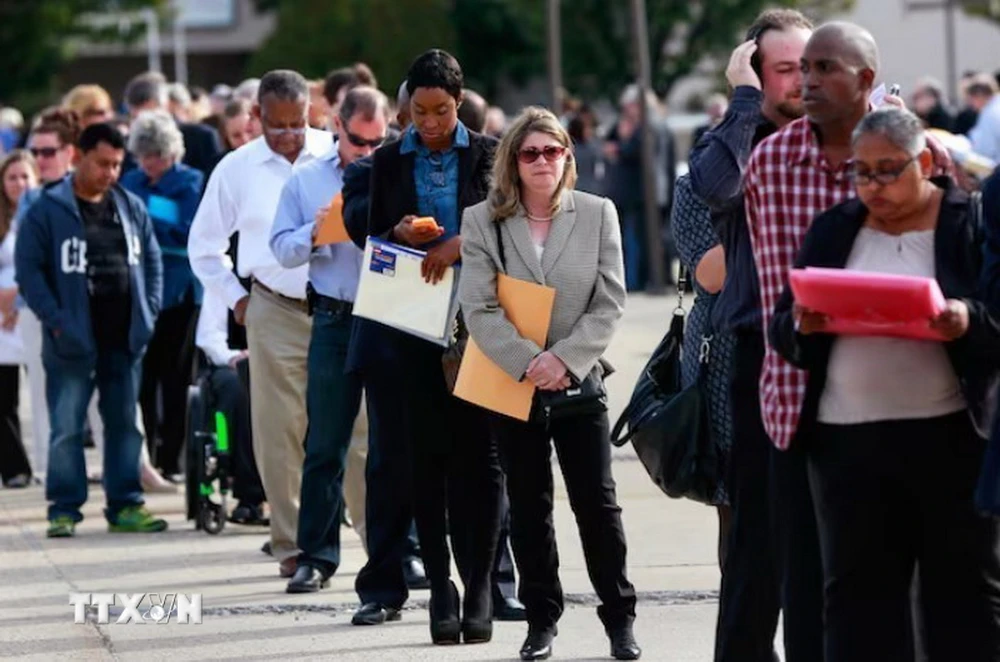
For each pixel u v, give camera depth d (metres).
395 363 17.03
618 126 55.75
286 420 20.25
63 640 17.72
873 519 12.39
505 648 16.88
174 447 27.11
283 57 98.62
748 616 14.06
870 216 12.35
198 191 26.69
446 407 16.92
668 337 15.34
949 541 12.34
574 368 15.75
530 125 15.91
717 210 13.84
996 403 11.95
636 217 52.75
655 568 20.17
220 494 23.47
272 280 20.23
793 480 13.14
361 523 20.92
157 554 21.94
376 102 18.95
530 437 16.09
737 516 13.98
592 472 16.19
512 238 16.00
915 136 11.94
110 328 23.33
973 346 11.77
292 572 20.31
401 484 17.77
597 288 16.02
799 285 11.75
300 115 20.23
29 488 27.61
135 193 26.64
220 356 23.20
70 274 23.11
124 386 23.50
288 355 20.23
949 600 12.48
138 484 23.59
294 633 17.72
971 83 48.25
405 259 16.83
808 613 13.22
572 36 100.94
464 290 16.02
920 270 12.20
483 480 16.97
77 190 23.39
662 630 17.52
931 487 12.27
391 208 17.06
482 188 17.00
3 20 102.62
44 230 23.12
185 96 34.53
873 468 12.30
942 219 12.19
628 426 15.45
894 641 12.55
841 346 12.33
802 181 13.01
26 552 22.31
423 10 98.75
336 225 18.02
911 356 12.13
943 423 12.21
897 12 110.88
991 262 11.98
